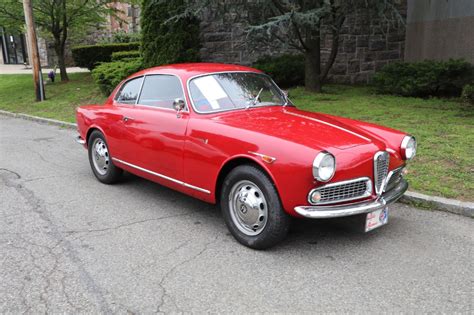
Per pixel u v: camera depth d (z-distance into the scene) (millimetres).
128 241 4402
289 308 3230
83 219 5008
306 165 3660
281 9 11094
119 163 5836
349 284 3547
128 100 5785
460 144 7059
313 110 10055
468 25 11922
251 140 4023
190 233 4586
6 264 3934
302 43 11953
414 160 6469
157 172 5133
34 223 4898
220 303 3303
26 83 19453
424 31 13867
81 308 3258
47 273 3770
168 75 5199
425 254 4051
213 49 15070
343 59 14859
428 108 10047
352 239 4387
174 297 3391
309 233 4535
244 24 12438
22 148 8938
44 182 6488
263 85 5395
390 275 3682
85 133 6434
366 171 3959
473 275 3674
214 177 4363
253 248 4164
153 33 14102
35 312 3211
